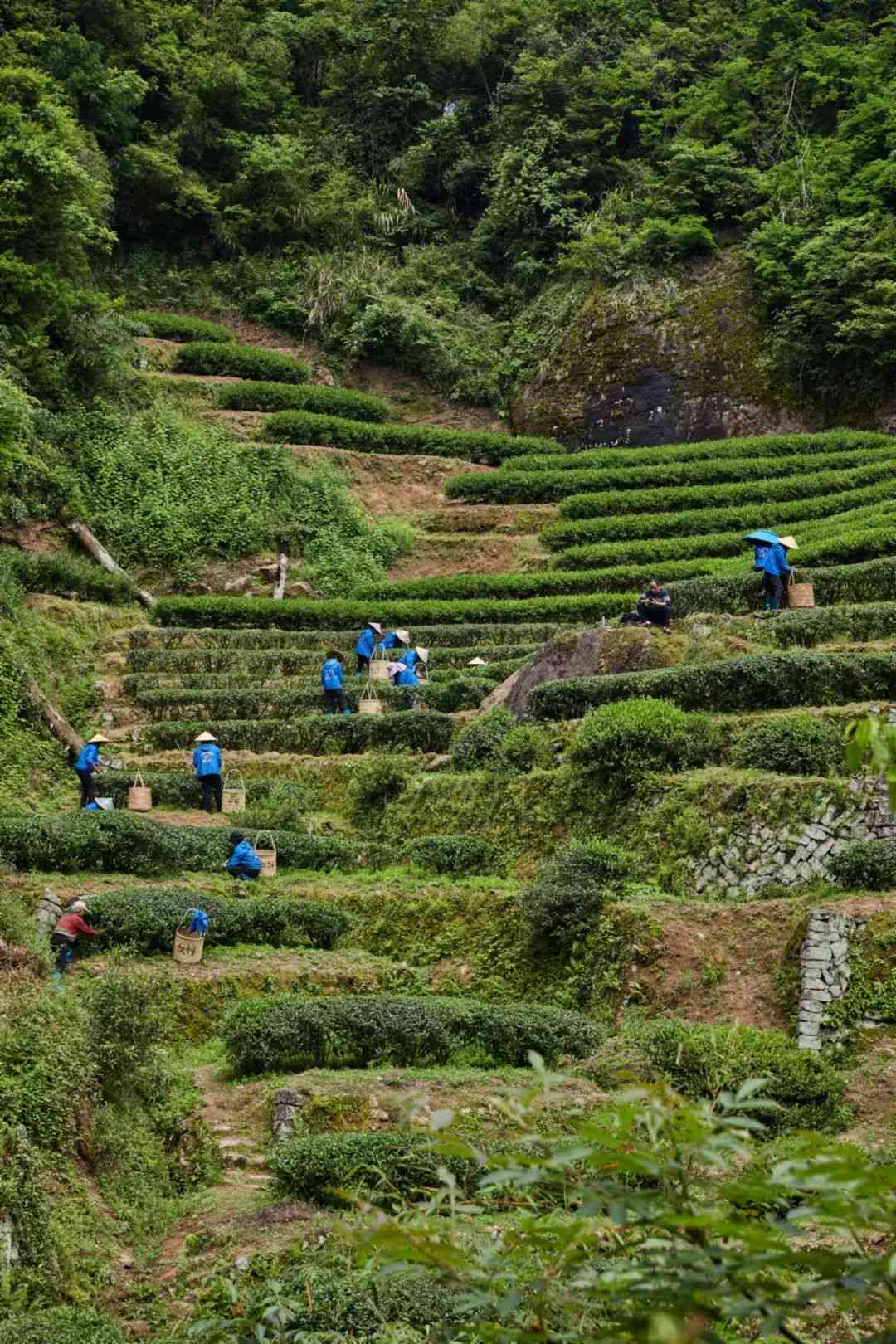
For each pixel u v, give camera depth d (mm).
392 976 17281
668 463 41719
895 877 16297
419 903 18859
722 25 57406
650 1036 13578
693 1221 3213
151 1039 13500
